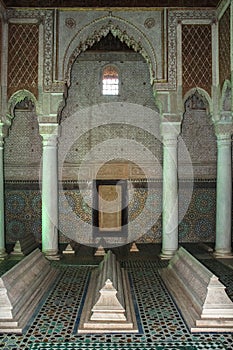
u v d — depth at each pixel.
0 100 7.45
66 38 7.54
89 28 7.55
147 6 7.50
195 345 3.53
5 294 4.04
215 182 9.96
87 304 4.60
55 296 5.09
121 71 10.11
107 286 4.07
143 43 7.58
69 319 4.21
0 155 7.76
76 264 7.20
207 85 7.56
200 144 10.02
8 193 9.88
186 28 7.56
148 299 4.96
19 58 7.54
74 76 10.13
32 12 7.52
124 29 7.58
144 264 7.23
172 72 7.55
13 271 4.65
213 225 9.88
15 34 7.53
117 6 7.49
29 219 9.84
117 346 3.51
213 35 7.53
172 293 5.12
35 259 5.75
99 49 10.03
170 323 4.09
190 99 10.07
